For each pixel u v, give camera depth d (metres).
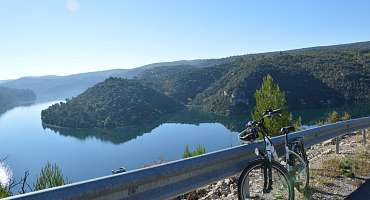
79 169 113.81
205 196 6.57
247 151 5.55
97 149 150.62
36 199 2.97
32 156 146.50
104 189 3.47
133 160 115.88
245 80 182.62
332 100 165.75
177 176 4.40
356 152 9.16
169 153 111.62
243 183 4.95
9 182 5.84
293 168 5.56
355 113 89.00
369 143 10.77
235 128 129.75
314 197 5.65
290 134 6.91
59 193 3.12
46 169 6.30
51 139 194.75
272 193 5.17
